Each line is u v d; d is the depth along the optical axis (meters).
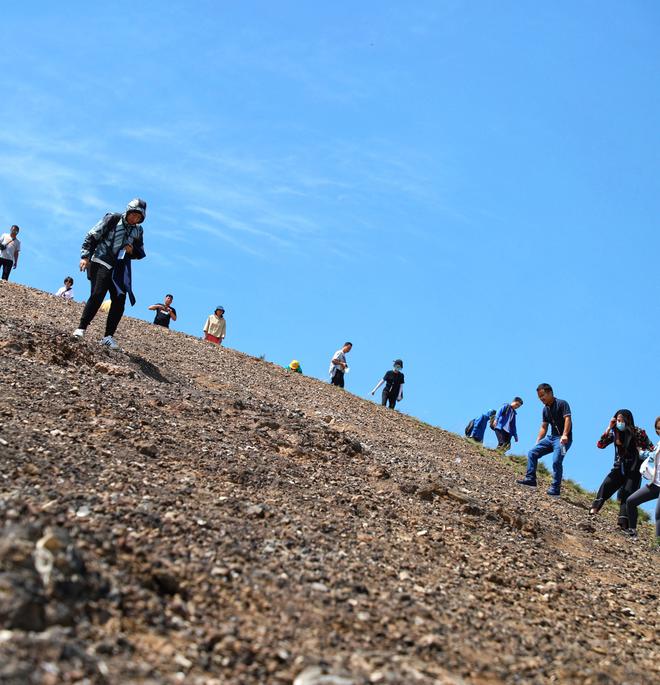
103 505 6.86
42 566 4.99
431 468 13.38
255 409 12.35
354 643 5.80
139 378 12.17
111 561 5.77
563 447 15.52
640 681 6.62
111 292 13.27
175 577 5.89
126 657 4.76
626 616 8.55
